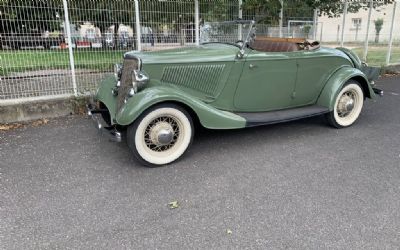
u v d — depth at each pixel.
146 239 2.46
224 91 4.18
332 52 4.90
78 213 2.80
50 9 5.18
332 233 2.52
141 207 2.89
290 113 4.54
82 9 5.40
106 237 2.49
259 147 4.25
